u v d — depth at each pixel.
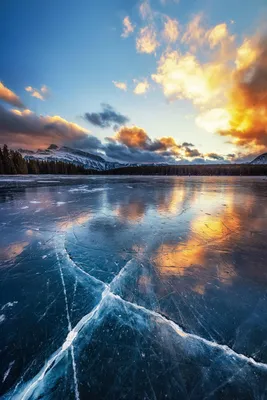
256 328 2.21
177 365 1.78
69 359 1.84
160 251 4.37
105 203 10.45
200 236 5.36
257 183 28.36
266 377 1.68
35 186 20.23
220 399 1.53
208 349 1.94
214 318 2.35
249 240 5.05
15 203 10.24
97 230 5.84
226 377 1.68
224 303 2.63
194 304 2.61
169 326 2.23
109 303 2.63
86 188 18.97
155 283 3.11
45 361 1.83
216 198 12.60
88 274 3.38
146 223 6.62
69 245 4.71
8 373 1.74
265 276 3.33
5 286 3.04
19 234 5.45
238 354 1.89
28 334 2.13
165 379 1.66
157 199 12.01
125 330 2.17
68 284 3.08
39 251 4.36
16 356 1.88
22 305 2.60
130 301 2.67
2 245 4.69
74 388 1.60
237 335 2.11
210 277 3.29
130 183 27.02
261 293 2.85
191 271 3.50
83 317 2.37
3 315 2.42
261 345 1.98
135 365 1.78
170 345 1.98
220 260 3.93
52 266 3.68
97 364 1.79
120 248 4.54
